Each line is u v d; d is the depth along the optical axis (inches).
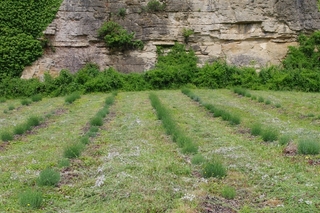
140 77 882.8
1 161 296.7
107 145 334.0
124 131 391.5
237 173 247.9
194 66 915.4
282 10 933.8
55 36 899.4
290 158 274.8
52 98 780.6
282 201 201.5
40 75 871.7
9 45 855.1
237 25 947.3
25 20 866.8
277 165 261.6
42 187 228.5
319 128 399.2
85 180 241.6
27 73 867.4
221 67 895.7
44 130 422.0
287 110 528.7
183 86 883.4
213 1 948.0
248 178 238.8
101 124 428.8
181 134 347.3
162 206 195.3
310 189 212.2
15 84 829.8
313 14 930.7
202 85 883.4
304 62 900.6
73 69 889.5
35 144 355.3
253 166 261.3
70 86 833.5
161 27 940.0
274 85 852.6
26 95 819.4
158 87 878.4
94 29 919.7
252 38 944.9
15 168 277.1
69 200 211.9
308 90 828.6
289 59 916.0
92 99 708.0
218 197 208.7
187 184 230.7
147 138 356.5
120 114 504.7
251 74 882.1
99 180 234.1
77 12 913.5
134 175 243.9
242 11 938.1
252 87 858.1
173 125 391.9
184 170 254.5
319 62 906.1
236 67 905.5
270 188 220.2
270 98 668.1
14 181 245.9
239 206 197.8
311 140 297.0
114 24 912.9
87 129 412.8
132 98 700.7
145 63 924.6
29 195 205.5
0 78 847.7
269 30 932.6
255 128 363.6
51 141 367.2
